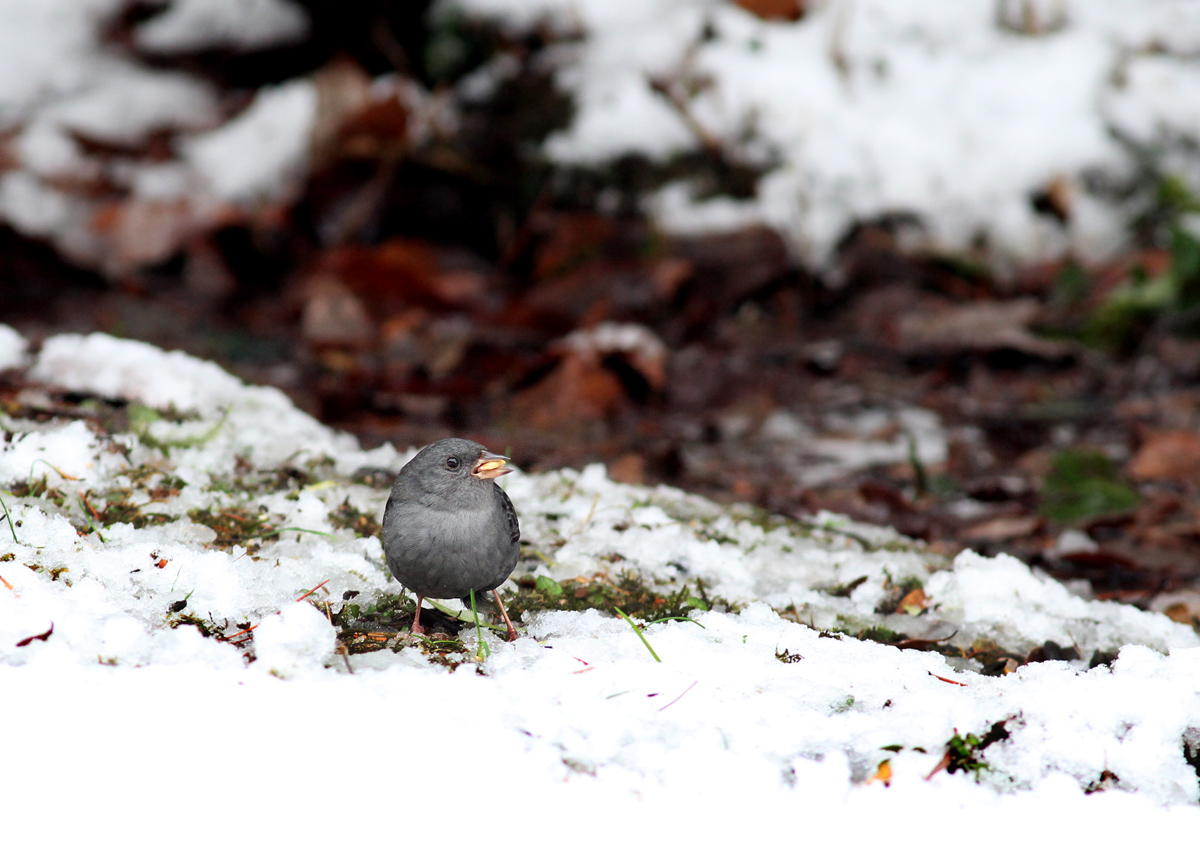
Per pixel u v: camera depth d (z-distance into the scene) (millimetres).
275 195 17547
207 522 7074
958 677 5895
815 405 12992
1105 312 14102
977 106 16719
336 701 5031
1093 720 5273
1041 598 7180
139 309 15953
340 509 7566
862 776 4902
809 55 17234
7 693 4875
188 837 4293
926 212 16109
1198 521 9672
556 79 17422
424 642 5859
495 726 4996
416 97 17859
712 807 4633
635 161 16703
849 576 7352
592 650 5867
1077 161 16172
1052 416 12508
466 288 15695
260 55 18984
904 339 14562
